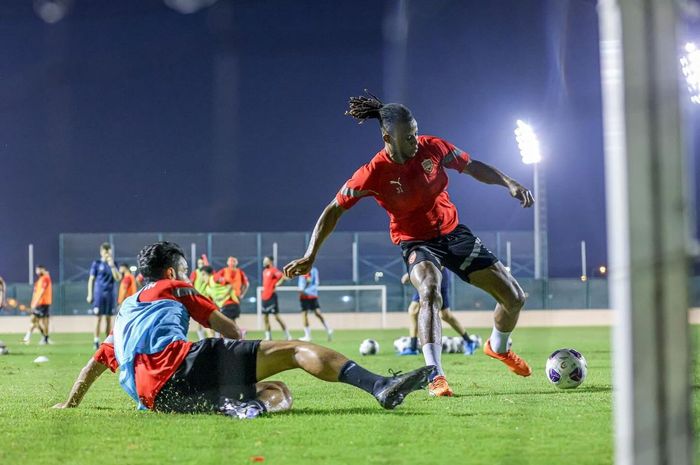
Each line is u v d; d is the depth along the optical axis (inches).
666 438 122.4
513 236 1630.2
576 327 1379.2
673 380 122.9
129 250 1578.5
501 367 536.1
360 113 360.2
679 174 123.4
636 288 122.4
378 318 1628.9
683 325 123.0
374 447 232.5
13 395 394.0
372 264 1642.5
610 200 125.1
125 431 260.8
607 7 126.0
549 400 336.2
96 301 928.3
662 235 122.7
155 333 290.5
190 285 300.8
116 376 500.4
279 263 1605.6
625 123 122.8
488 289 376.2
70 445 239.6
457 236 370.0
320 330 1418.6
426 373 272.7
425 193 359.9
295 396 364.5
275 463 212.2
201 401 289.0
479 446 232.7
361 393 376.2
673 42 124.3
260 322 1498.5
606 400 333.4
